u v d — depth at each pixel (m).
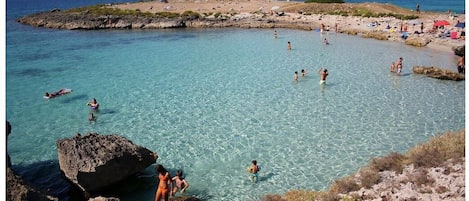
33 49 57.22
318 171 20.41
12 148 24.08
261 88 35.28
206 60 47.41
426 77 37.97
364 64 43.56
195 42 60.69
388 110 29.17
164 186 17.20
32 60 49.56
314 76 39.00
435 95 32.50
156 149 23.48
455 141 19.69
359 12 82.50
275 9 92.81
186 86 36.56
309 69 41.78
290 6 95.31
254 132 25.61
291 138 24.59
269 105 30.75
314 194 17.28
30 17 88.69
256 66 43.66
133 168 19.05
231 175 20.28
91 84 38.25
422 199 14.47
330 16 80.44
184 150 23.25
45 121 28.66
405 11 85.81
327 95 32.94
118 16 81.06
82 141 18.94
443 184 15.38
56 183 19.84
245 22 77.62
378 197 15.38
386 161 18.92
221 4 104.31
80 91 36.00
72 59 49.88
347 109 29.53
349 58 46.66
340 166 20.88
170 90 35.50
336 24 67.25
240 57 48.62
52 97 34.19
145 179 19.83
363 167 20.48
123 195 18.42
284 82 37.06
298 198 16.98
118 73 42.31
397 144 23.39
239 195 18.42
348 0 159.62
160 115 29.22
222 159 22.03
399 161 19.12
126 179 19.61
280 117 28.16
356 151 22.61
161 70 43.09
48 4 160.50
